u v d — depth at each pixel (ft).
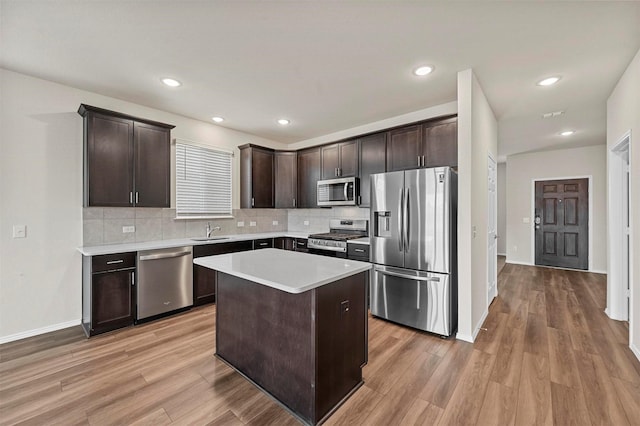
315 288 5.38
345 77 8.92
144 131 10.57
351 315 6.29
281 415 5.62
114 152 9.83
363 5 5.80
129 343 8.45
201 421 5.41
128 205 10.13
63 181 9.48
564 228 18.89
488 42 7.06
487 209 10.91
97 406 5.76
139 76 8.87
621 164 10.13
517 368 7.13
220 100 10.80
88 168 9.30
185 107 11.54
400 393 6.21
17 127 8.66
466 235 8.57
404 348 8.22
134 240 11.15
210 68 8.39
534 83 9.27
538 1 5.64
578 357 7.64
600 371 6.97
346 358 6.12
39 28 6.52
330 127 14.38
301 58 7.84
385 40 7.00
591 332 9.22
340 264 6.88
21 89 8.71
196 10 5.96
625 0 5.58
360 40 7.00
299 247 14.40
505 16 6.10
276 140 17.06
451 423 5.33
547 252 19.51
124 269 9.50
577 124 13.57
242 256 8.07
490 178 11.89
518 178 20.51
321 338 5.50
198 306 11.58
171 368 7.16
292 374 5.74
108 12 6.00
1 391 6.20
